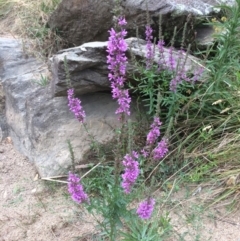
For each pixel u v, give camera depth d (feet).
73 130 3.13
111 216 2.27
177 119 3.02
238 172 2.79
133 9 3.22
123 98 2.29
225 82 3.00
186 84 2.94
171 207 2.72
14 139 3.46
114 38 2.19
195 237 2.53
